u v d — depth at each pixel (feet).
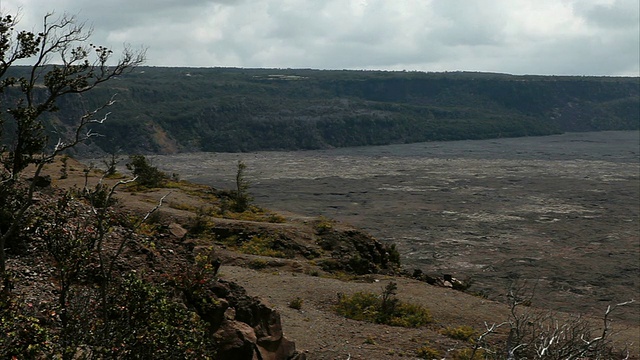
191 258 50.57
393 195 361.92
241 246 123.24
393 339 72.79
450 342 73.41
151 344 33.35
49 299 39.93
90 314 35.81
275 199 345.10
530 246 224.33
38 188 61.67
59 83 44.34
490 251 215.51
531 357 42.98
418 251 213.87
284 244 127.03
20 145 42.34
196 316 39.24
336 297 88.99
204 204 160.97
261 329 50.37
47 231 37.65
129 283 34.58
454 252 212.64
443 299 94.02
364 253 134.62
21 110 42.80
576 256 210.18
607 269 192.54
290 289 91.09
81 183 157.07
